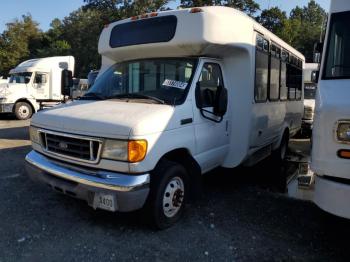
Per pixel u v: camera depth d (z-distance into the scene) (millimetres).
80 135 4277
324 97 3881
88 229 4547
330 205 3695
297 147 11133
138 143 4020
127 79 5480
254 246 4250
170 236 4426
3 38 56000
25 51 57188
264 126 6836
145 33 5414
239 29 5527
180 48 5176
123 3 36344
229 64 5793
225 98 5137
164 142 4336
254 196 5992
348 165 3602
